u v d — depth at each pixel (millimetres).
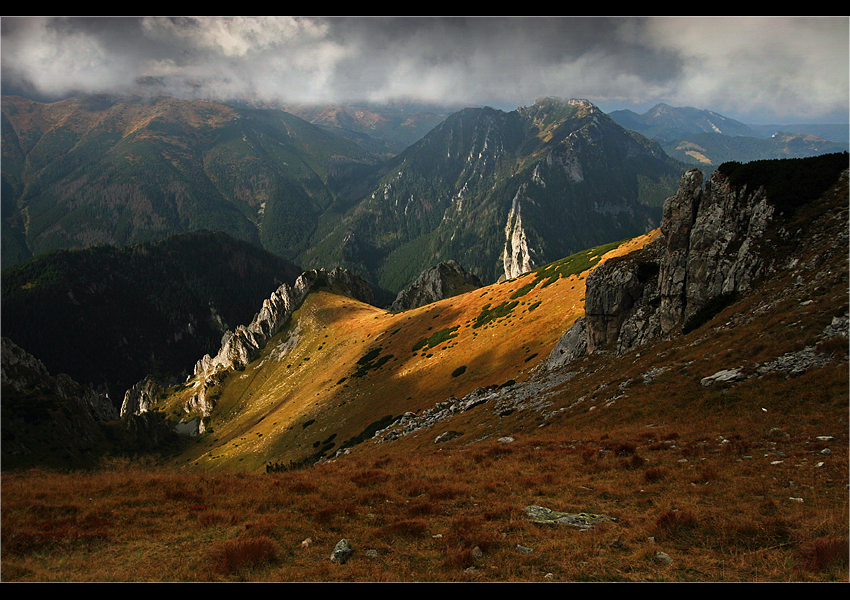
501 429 43188
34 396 146500
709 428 25781
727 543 12766
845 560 11039
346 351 153125
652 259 58219
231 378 199000
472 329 108750
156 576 11906
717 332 39250
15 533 14281
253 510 17547
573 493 18672
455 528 15047
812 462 18188
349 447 75688
